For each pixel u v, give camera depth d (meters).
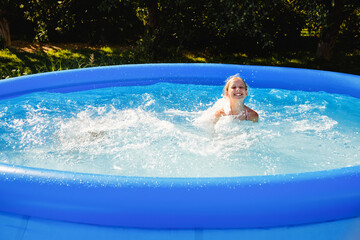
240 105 3.53
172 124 3.54
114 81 4.98
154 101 4.32
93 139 3.18
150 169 2.66
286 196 1.88
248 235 1.88
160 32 9.24
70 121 3.60
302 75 5.01
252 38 9.94
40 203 1.90
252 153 2.95
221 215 1.87
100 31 11.10
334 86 4.75
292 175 1.97
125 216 1.87
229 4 7.39
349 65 9.09
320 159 2.87
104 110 3.96
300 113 3.95
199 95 4.62
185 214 1.86
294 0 9.45
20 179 1.94
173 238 1.85
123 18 11.24
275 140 3.21
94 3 10.88
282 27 10.55
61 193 1.88
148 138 3.21
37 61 8.19
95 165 2.72
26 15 10.64
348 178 1.97
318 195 1.90
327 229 1.94
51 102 4.18
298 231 1.91
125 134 3.29
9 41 9.87
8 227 1.92
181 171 2.64
